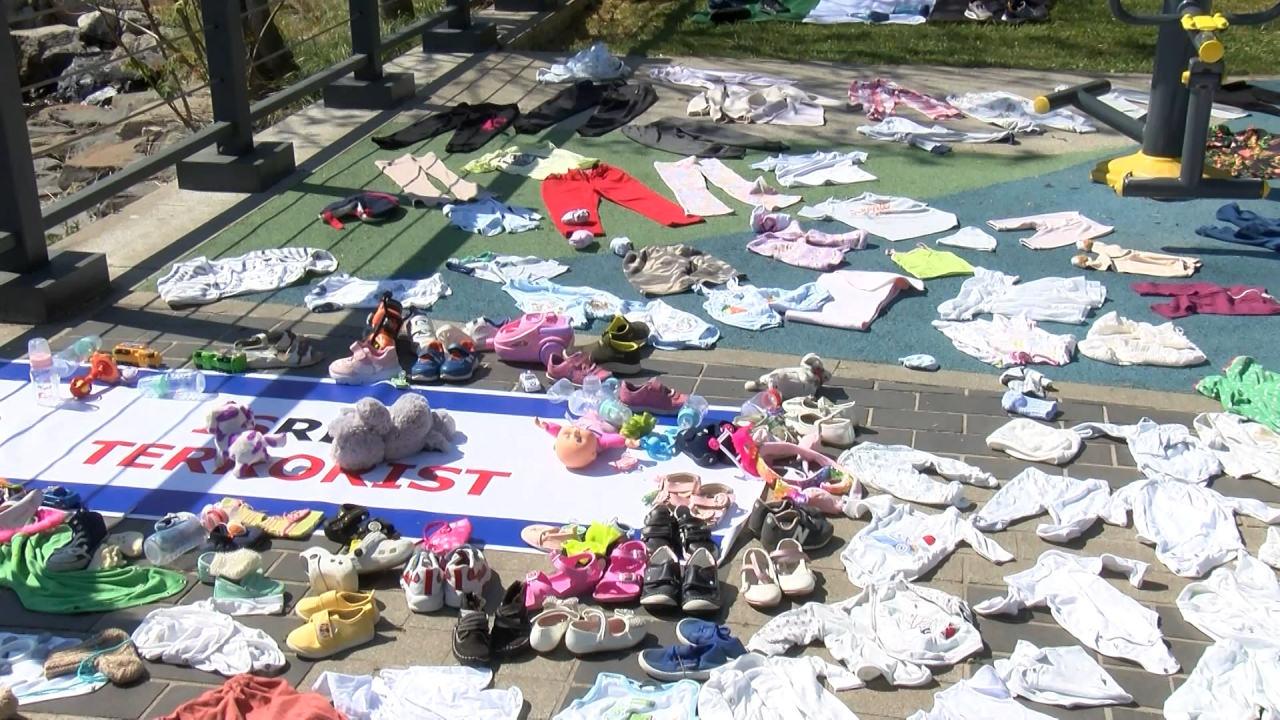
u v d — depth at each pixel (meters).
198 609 4.20
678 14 13.48
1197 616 4.18
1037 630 4.16
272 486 4.93
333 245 7.30
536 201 7.98
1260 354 6.07
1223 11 13.61
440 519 4.73
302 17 13.93
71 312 6.39
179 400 5.54
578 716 3.73
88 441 5.23
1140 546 4.61
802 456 5.08
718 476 5.02
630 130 9.32
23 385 5.65
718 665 3.95
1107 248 7.22
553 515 4.77
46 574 4.36
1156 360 5.94
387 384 5.72
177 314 6.42
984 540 4.57
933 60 11.45
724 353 6.04
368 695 3.81
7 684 3.85
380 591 4.33
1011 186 8.36
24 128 6.20
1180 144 7.84
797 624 4.13
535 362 5.90
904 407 5.55
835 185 8.39
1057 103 8.34
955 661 3.99
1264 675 3.87
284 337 5.93
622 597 4.29
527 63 11.24
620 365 5.84
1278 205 7.94
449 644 4.07
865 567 4.44
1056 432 5.26
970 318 6.45
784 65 11.26
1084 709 3.81
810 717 3.73
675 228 7.62
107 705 3.79
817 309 6.45
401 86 10.04
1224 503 4.77
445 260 7.11
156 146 10.66
